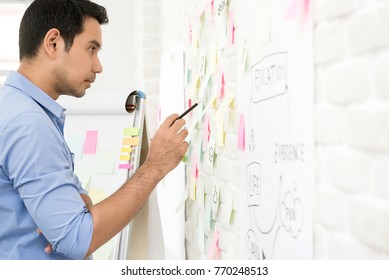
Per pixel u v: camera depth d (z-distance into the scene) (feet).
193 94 6.04
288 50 2.92
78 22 4.12
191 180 6.22
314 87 2.61
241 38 3.92
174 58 7.28
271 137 3.24
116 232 3.89
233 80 4.33
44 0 4.10
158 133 4.48
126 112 6.37
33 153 3.52
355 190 2.26
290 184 2.94
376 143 2.08
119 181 5.95
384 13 1.98
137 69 10.09
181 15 7.04
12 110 3.64
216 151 4.97
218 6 4.78
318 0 2.53
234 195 4.39
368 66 2.13
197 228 6.00
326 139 2.51
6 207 3.75
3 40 11.02
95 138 6.24
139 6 9.66
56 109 4.18
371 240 2.14
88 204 4.90
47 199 3.51
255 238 3.64
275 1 3.11
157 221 6.31
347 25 2.28
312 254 2.67
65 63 4.11
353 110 2.26
